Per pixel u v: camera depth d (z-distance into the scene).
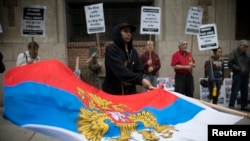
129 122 2.55
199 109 2.88
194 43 8.96
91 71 7.02
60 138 2.22
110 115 2.56
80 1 9.05
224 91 8.40
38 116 2.22
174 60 7.05
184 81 7.05
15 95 2.29
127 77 3.16
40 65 2.62
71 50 8.95
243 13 9.40
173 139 2.47
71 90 2.56
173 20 8.89
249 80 8.52
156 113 2.81
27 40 8.52
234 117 2.81
